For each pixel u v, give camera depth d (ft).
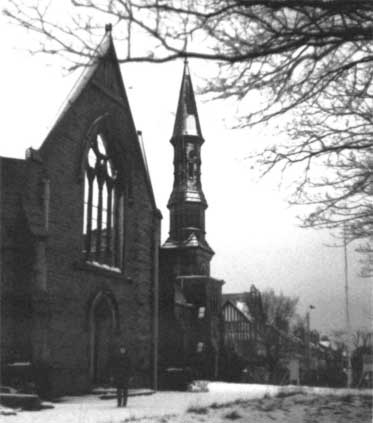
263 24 19.07
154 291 104.01
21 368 66.39
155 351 102.27
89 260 86.53
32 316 68.85
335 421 41.06
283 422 40.68
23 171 73.26
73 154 82.53
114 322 90.99
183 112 223.71
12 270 69.97
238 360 186.29
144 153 106.52
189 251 207.21
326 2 18.44
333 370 203.31
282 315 243.19
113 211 95.71
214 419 41.81
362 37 19.35
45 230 71.82
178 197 215.51
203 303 177.78
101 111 89.97
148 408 61.87
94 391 81.41
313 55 20.42
